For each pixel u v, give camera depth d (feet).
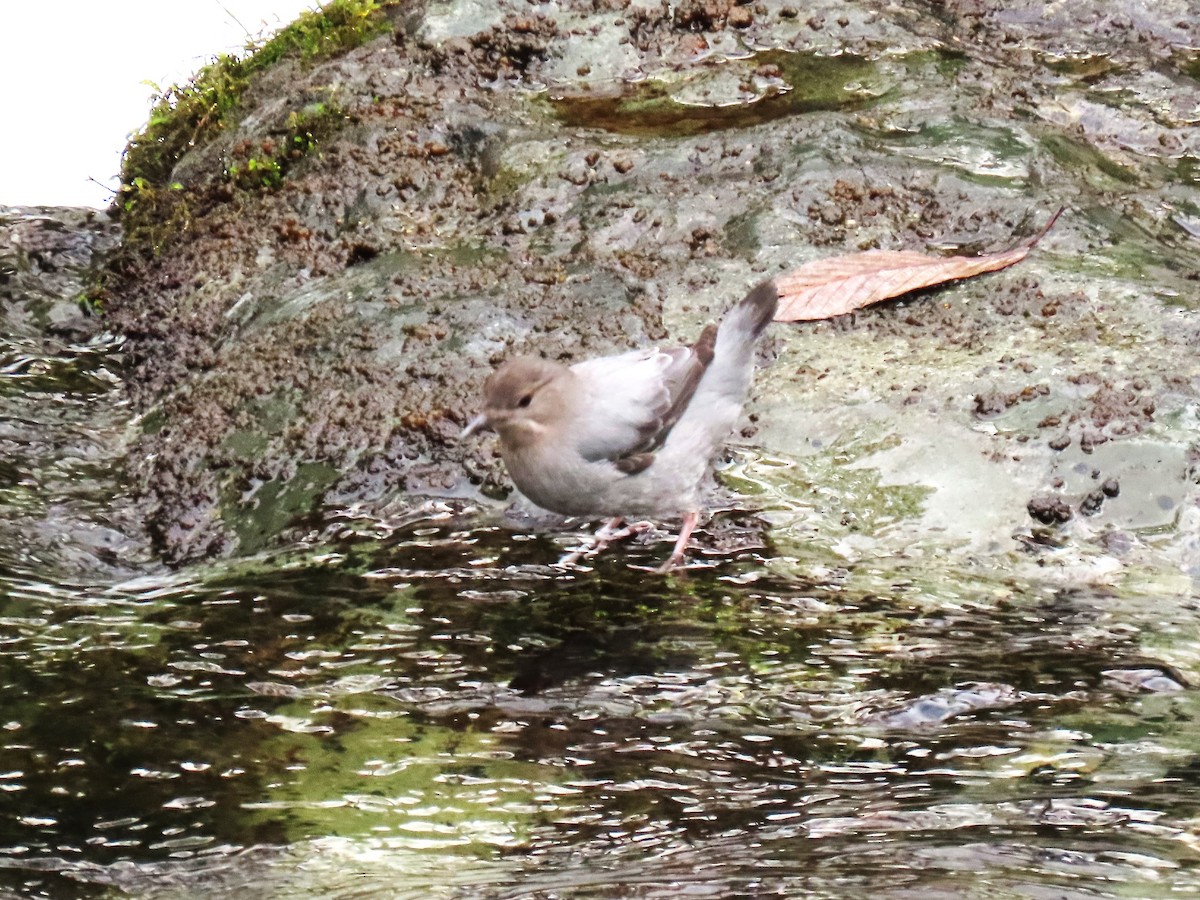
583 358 37.24
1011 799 24.72
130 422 41.11
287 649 30.07
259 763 26.50
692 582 31.94
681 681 28.63
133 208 50.80
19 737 27.35
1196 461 33.27
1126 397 34.76
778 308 37.58
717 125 46.96
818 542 32.83
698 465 33.27
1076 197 43.21
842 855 23.22
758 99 48.78
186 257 45.42
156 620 31.40
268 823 24.88
